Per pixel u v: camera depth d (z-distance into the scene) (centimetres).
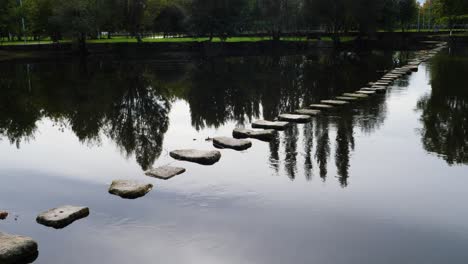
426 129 1299
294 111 1631
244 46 5803
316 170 945
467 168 940
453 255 599
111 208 765
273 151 1106
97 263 592
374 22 5941
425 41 6512
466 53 4512
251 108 1786
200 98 2111
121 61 4644
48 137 1334
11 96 2220
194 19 5556
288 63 4050
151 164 1025
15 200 823
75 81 2878
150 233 669
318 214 724
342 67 3494
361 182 868
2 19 5450
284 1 5919
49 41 6825
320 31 7994
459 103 1703
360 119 1458
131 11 5388
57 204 798
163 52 5572
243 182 877
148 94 2278
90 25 5128
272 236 652
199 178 906
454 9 6850
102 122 1557
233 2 5562
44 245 643
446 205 755
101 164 1041
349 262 584
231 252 609
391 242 634
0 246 606
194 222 701
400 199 782
